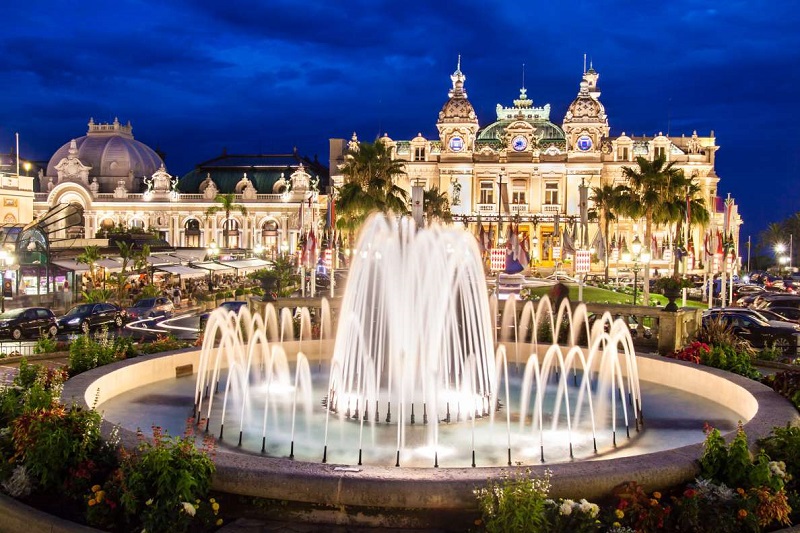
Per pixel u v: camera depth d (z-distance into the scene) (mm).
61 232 134750
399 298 20766
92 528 10258
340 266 87312
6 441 12180
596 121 116938
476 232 96438
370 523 10609
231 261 90438
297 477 10703
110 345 21500
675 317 26797
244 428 16688
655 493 10422
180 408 18406
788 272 120000
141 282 72438
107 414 17500
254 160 142750
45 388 16797
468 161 118750
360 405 17734
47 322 42938
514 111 130500
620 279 92438
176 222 136625
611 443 15914
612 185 117250
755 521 10125
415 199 23781
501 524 9625
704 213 63875
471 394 20328
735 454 10953
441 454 14992
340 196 59094
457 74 119938
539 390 17062
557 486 10516
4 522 10906
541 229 116562
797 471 11797
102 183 147375
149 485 10477
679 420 17781
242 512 10992
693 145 121000
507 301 31156
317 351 26484
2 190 98438
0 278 57250
